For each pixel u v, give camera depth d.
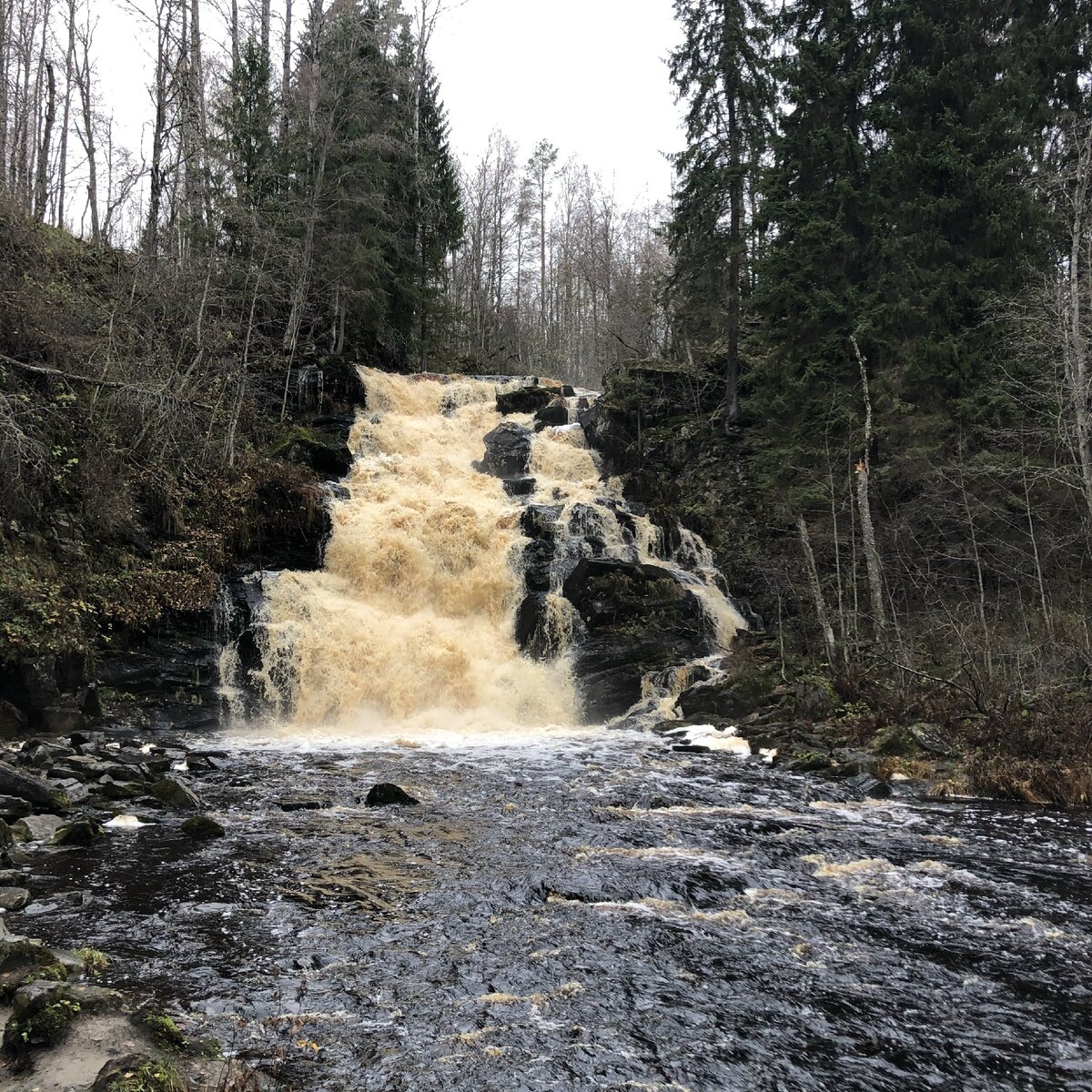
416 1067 5.15
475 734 17.05
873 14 25.11
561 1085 5.02
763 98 27.98
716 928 7.50
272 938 7.01
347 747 15.53
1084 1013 6.08
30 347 19.12
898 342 23.56
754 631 22.23
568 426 29.12
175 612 18.25
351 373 28.94
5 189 22.70
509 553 21.34
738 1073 5.22
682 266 30.06
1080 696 15.38
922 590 22.23
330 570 20.89
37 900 7.66
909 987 6.44
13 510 16.70
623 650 19.69
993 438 22.20
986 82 24.41
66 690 15.78
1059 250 24.72
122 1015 5.10
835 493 23.78
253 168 28.94
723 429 28.69
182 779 12.62
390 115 34.59
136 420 20.27
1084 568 21.39
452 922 7.49
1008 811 11.73
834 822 11.03
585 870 8.88
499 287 60.81
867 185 25.16
